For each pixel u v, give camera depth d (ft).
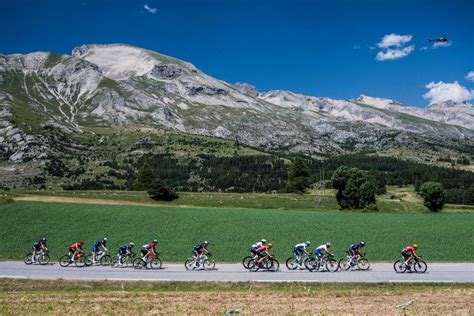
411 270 126.41
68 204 282.97
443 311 80.64
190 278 115.85
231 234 191.21
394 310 81.61
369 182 403.34
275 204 451.12
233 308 84.28
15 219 223.51
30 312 82.58
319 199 471.21
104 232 195.42
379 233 195.31
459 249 160.35
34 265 136.46
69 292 103.09
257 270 126.00
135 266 133.39
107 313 81.97
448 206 446.60
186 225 212.84
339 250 162.61
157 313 81.56
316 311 81.30
